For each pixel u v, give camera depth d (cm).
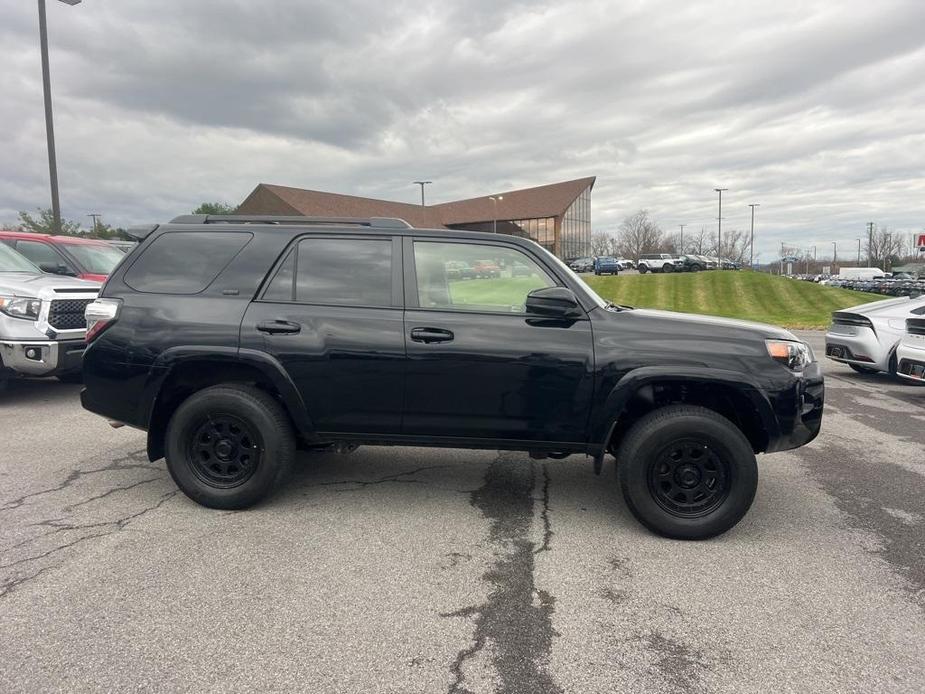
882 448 575
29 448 543
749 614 292
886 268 9419
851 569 337
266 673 245
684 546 365
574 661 255
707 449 368
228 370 406
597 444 381
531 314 386
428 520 399
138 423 407
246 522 390
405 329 385
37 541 359
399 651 261
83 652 256
